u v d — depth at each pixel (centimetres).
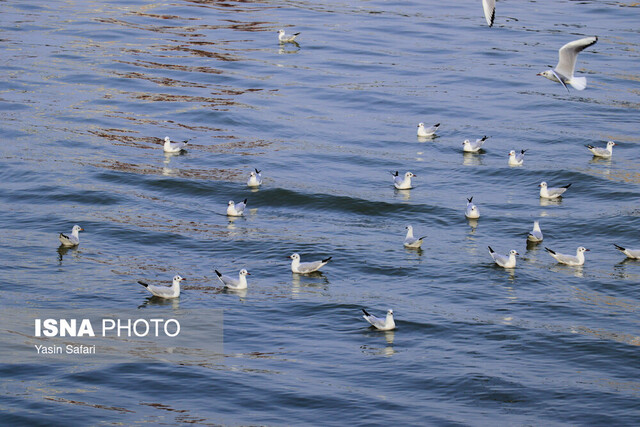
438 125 6425
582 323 3712
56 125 6366
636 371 3331
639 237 4691
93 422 2934
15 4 9906
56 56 8038
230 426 2925
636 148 6181
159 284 4028
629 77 7925
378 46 8888
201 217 4916
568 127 6638
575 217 4972
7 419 2938
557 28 9688
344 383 3216
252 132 6444
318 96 7331
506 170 5747
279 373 3275
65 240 4406
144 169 5606
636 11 10506
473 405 3073
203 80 7625
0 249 4366
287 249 4459
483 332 3622
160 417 2973
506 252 4484
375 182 5550
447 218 4962
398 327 3662
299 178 5559
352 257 4372
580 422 2969
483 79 7869
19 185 5266
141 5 10231
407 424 2934
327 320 3722
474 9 10669
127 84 7406
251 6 10488
